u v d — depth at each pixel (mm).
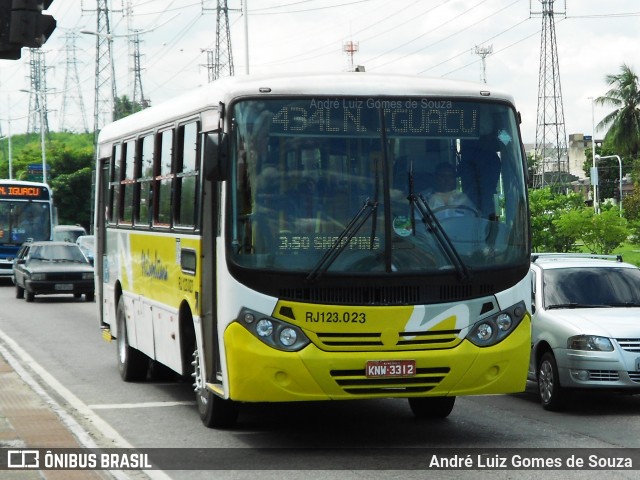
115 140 15734
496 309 9836
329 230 9617
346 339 9500
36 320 25844
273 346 9453
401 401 13133
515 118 10250
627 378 12055
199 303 10625
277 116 9781
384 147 9828
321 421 11602
